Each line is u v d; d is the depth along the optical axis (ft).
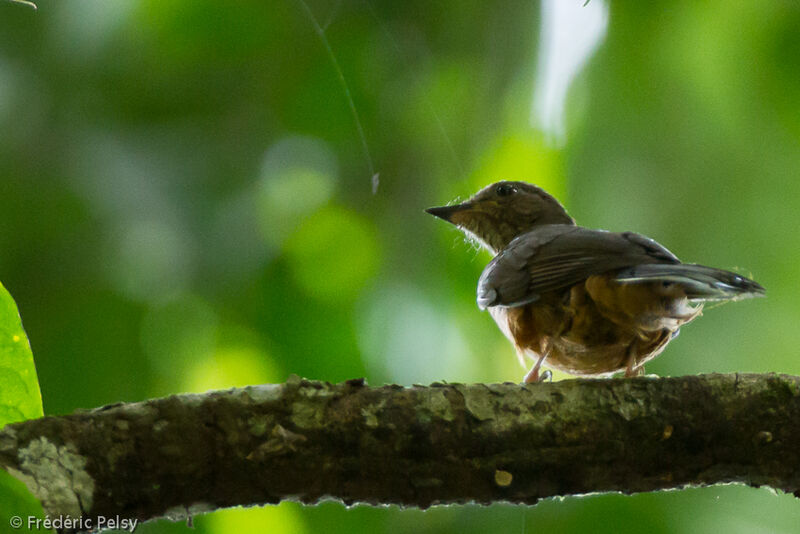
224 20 41.60
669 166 37.01
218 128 41.88
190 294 38.27
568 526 35.24
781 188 36.76
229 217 40.14
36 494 19.25
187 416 20.67
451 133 40.98
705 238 37.55
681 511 35.73
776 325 38.47
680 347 39.06
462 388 22.26
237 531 34.12
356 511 35.35
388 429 21.43
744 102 35.86
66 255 37.58
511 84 39.70
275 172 42.29
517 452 21.99
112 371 36.32
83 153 39.27
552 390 22.53
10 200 37.93
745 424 22.59
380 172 42.11
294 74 42.63
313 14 41.73
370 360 38.17
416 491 21.88
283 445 20.92
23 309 36.65
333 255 41.01
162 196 39.45
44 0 40.22
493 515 36.83
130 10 41.01
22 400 19.70
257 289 38.99
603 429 22.24
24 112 39.24
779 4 34.96
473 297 39.65
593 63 36.81
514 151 40.27
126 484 20.17
